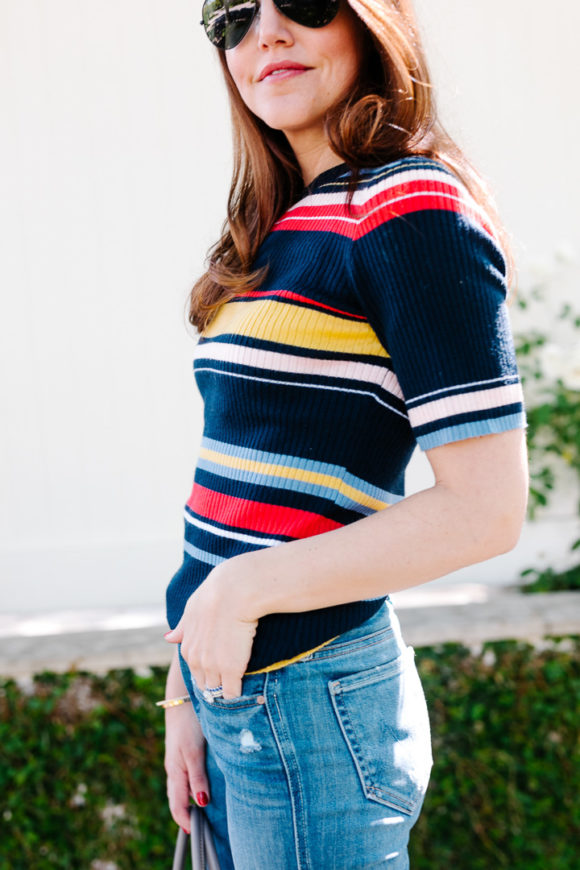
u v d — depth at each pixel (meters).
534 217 3.73
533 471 3.69
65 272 3.73
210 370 1.09
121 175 3.70
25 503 3.77
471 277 0.87
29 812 2.62
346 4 1.07
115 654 2.63
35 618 3.66
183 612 1.11
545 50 3.65
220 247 1.35
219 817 1.26
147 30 3.63
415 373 0.87
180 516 3.82
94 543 3.78
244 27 1.13
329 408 0.98
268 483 1.00
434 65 3.36
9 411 3.75
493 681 2.68
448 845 2.65
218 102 3.69
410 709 1.08
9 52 3.61
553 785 2.66
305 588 0.93
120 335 3.77
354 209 0.97
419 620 2.75
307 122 1.13
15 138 3.65
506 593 3.60
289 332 0.97
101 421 3.78
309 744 0.99
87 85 3.65
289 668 0.99
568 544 3.79
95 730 2.62
